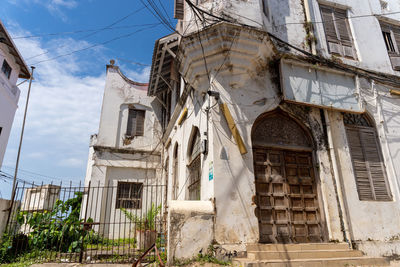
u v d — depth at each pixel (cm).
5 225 725
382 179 796
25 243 759
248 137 673
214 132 653
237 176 630
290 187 705
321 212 698
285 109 741
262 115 728
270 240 637
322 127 773
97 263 636
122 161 1338
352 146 803
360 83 870
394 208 760
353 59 912
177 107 1036
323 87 782
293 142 748
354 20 966
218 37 664
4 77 1641
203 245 554
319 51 863
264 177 689
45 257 698
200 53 696
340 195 705
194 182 821
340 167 750
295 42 839
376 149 827
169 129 1234
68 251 773
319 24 905
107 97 1443
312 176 734
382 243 700
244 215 605
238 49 677
